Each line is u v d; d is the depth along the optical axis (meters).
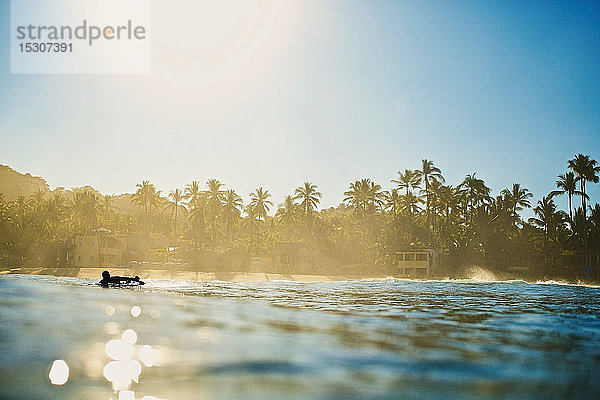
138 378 3.52
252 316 8.05
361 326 7.11
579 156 75.75
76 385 3.26
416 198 85.38
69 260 81.31
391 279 62.59
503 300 16.27
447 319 8.66
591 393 3.43
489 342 5.78
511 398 3.28
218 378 3.61
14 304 7.96
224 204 100.06
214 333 5.76
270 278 55.56
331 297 16.44
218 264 78.25
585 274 73.38
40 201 111.12
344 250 86.69
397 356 4.66
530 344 5.67
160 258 86.44
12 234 79.31
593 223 75.75
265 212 107.19
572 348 5.41
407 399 3.20
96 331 5.45
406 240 79.94
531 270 76.75
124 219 134.12
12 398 2.93
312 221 98.19
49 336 4.95
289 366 4.07
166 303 10.03
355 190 93.94
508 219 81.19
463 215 85.94
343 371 3.96
